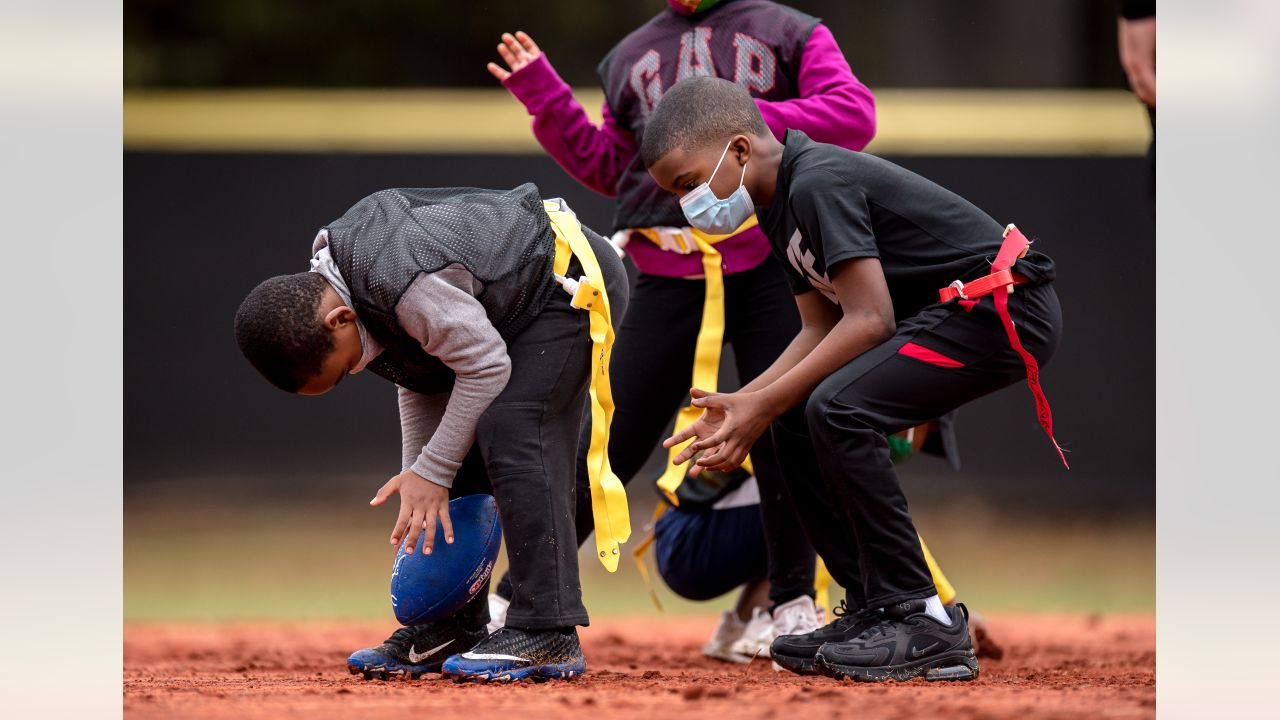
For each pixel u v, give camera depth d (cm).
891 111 3722
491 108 3709
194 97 3647
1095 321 3469
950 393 1116
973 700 990
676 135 1151
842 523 1209
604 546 1132
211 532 3052
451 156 3562
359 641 1834
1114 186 3519
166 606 2380
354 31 5619
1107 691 1070
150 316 3453
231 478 3428
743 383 1406
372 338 1065
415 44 5669
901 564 1123
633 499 3192
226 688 1100
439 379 1116
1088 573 2786
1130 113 3719
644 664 1477
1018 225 3550
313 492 3397
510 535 1095
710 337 1359
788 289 1366
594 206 3544
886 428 1115
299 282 1047
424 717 898
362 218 1073
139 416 3428
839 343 1103
